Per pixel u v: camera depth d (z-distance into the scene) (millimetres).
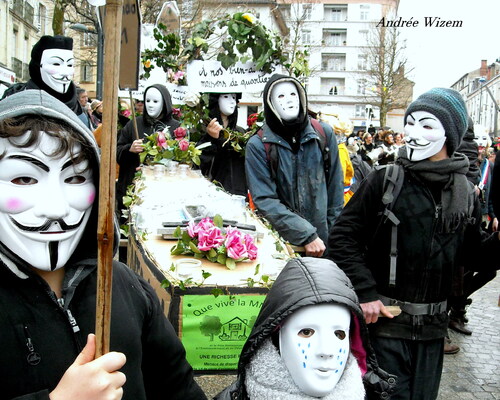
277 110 3678
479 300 6340
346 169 5586
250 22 5039
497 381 4152
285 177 3676
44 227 1266
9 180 1257
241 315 2234
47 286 1321
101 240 1170
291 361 1671
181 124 5531
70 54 5480
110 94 1108
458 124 2523
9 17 25750
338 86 57219
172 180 4418
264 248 2766
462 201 2496
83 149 1320
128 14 4113
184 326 2199
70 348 1316
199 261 2443
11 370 1246
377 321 2543
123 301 1473
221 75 5230
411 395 2549
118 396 1183
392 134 13273
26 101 1258
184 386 1653
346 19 57094
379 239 2586
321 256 3520
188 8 18359
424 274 2490
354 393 1709
